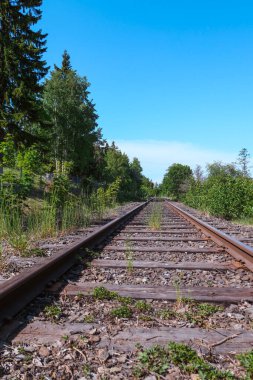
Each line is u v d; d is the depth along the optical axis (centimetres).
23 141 2219
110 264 540
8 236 723
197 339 284
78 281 459
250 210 1442
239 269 518
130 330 302
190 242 772
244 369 243
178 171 8488
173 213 1848
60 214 1004
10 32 2330
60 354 260
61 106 4331
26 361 251
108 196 2098
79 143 4475
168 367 244
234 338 287
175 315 342
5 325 307
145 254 636
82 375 236
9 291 330
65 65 5319
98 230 792
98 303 376
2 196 880
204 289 416
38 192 1334
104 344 276
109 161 5619
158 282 457
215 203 1617
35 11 2431
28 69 2366
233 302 378
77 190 1507
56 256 482
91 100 4741
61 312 344
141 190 7144
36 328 304
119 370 240
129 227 1073
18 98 2256
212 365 249
